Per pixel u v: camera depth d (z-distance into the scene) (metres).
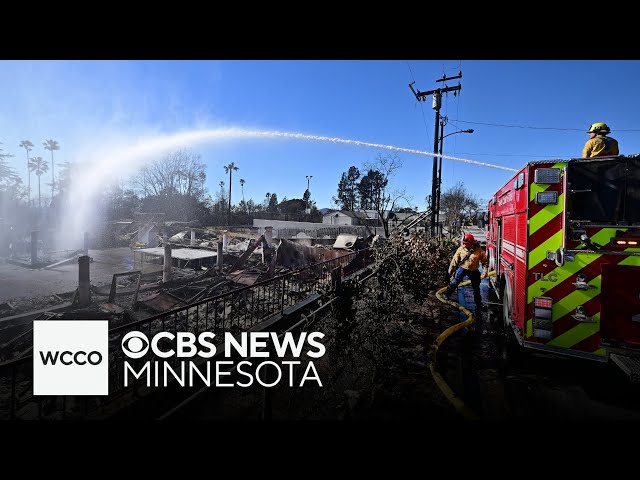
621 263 3.65
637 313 3.54
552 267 4.02
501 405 3.59
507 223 5.80
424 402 3.62
